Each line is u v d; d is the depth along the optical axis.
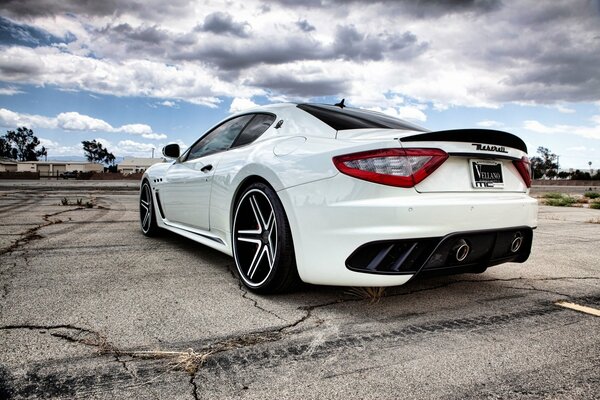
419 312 1.95
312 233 1.92
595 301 2.18
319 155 1.97
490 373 1.35
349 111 2.59
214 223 2.75
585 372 1.36
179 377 1.28
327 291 2.26
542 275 2.78
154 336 1.58
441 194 1.88
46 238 3.69
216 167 2.74
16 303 1.92
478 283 2.53
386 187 1.77
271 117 2.62
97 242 3.59
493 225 1.97
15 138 104.56
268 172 2.14
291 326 1.73
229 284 2.36
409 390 1.23
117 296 2.07
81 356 1.40
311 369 1.35
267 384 1.25
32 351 1.43
